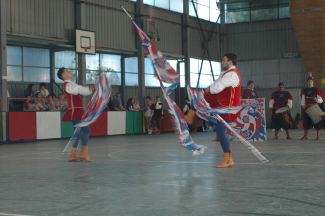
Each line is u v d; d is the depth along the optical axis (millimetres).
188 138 5457
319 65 20031
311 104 11547
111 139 14047
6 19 14484
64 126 14969
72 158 6770
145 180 4621
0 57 13891
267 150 8141
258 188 3984
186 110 18047
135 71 21312
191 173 5105
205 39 24250
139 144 11172
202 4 24141
